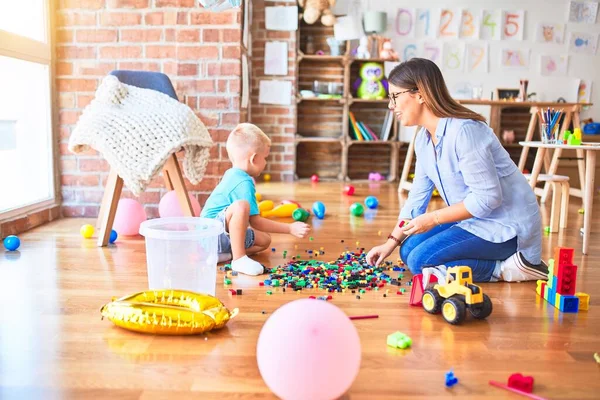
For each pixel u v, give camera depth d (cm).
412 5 566
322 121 590
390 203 411
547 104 457
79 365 131
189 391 119
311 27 570
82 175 329
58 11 320
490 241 198
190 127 258
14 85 282
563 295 176
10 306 172
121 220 277
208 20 324
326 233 296
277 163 565
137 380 123
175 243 174
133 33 323
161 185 331
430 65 186
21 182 295
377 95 561
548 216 360
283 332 106
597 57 576
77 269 216
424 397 117
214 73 328
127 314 149
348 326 109
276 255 243
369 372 128
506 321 164
